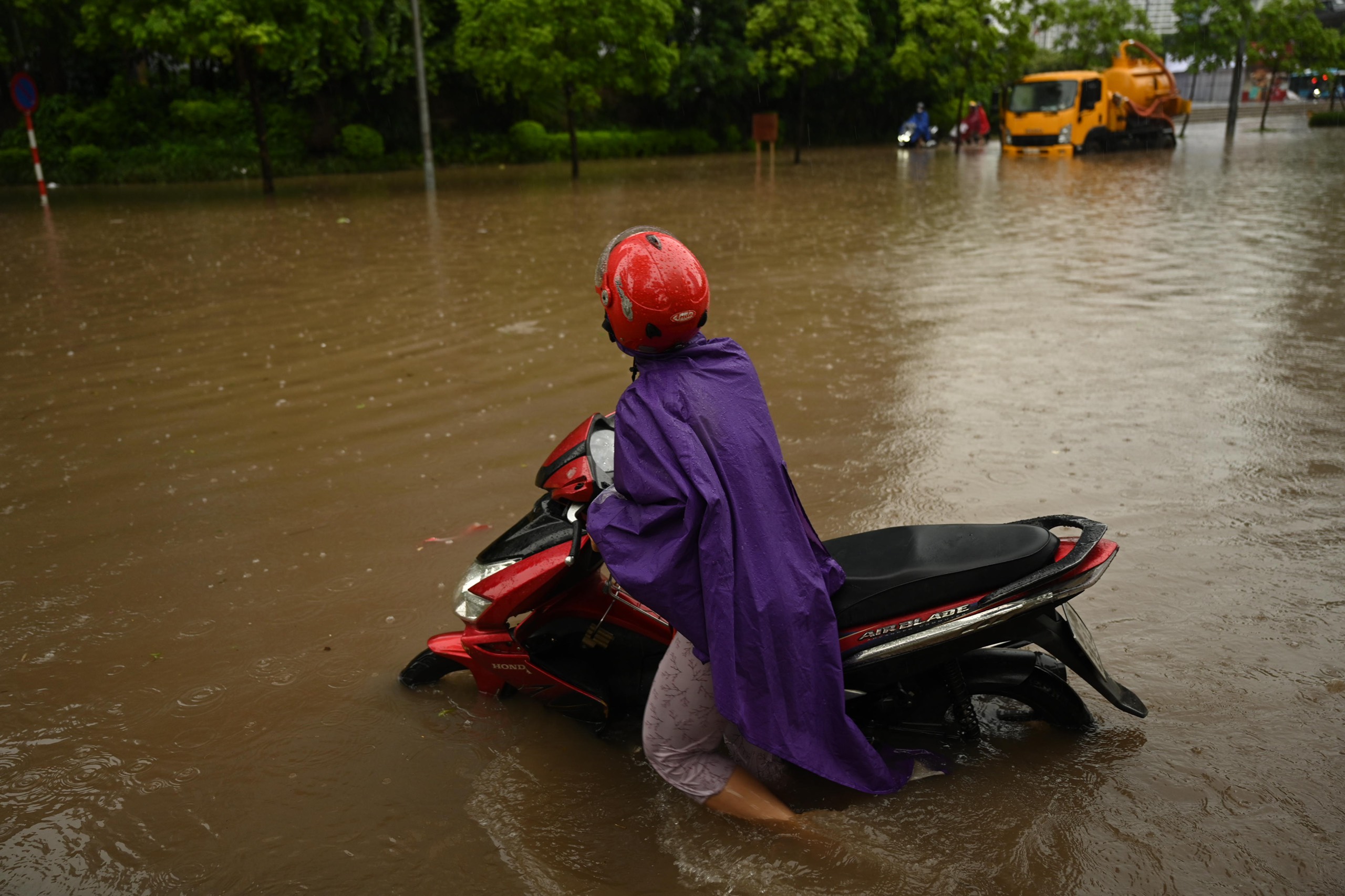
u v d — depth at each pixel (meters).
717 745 2.55
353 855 2.38
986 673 2.67
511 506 4.45
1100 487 4.41
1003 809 2.43
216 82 32.97
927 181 23.09
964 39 34.91
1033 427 5.27
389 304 9.25
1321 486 4.32
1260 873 2.18
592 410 5.84
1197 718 2.75
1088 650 2.49
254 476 4.93
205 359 7.29
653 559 2.29
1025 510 4.18
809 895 2.19
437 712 2.99
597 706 2.89
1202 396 5.70
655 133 39.03
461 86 34.03
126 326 8.44
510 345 7.52
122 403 6.23
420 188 24.19
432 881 2.28
